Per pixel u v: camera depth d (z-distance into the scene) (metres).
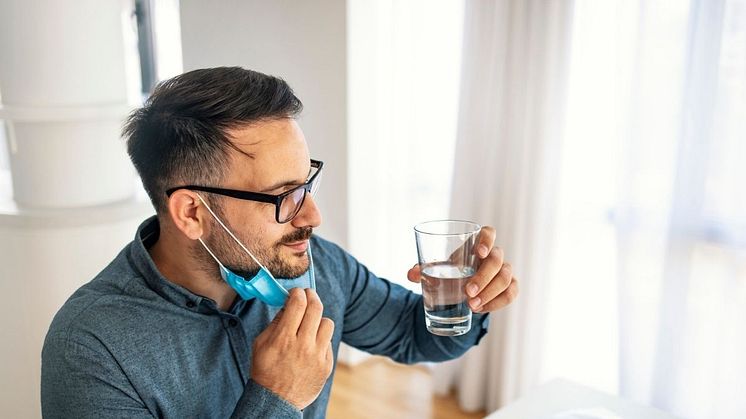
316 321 0.95
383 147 3.12
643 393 2.44
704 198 2.19
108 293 1.04
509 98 2.50
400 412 2.84
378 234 3.23
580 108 2.46
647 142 2.26
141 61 3.91
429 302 1.01
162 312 1.03
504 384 2.70
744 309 2.21
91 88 1.97
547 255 2.55
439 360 1.30
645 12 2.18
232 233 0.99
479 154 2.62
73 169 1.95
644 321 2.38
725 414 2.29
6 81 1.92
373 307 1.33
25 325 1.98
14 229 1.90
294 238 1.02
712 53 2.08
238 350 1.10
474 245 1.00
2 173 2.50
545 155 2.45
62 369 0.96
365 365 3.29
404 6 2.89
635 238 2.34
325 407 1.31
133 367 0.99
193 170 0.98
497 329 2.71
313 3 2.90
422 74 2.91
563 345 2.69
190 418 1.05
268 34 3.09
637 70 2.22
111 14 2.02
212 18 3.27
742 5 2.02
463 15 2.61
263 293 1.02
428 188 3.03
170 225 1.04
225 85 0.98
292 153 0.99
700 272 2.25
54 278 1.93
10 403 2.05
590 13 2.37
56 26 1.88
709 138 2.14
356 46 2.88
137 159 1.02
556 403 1.37
